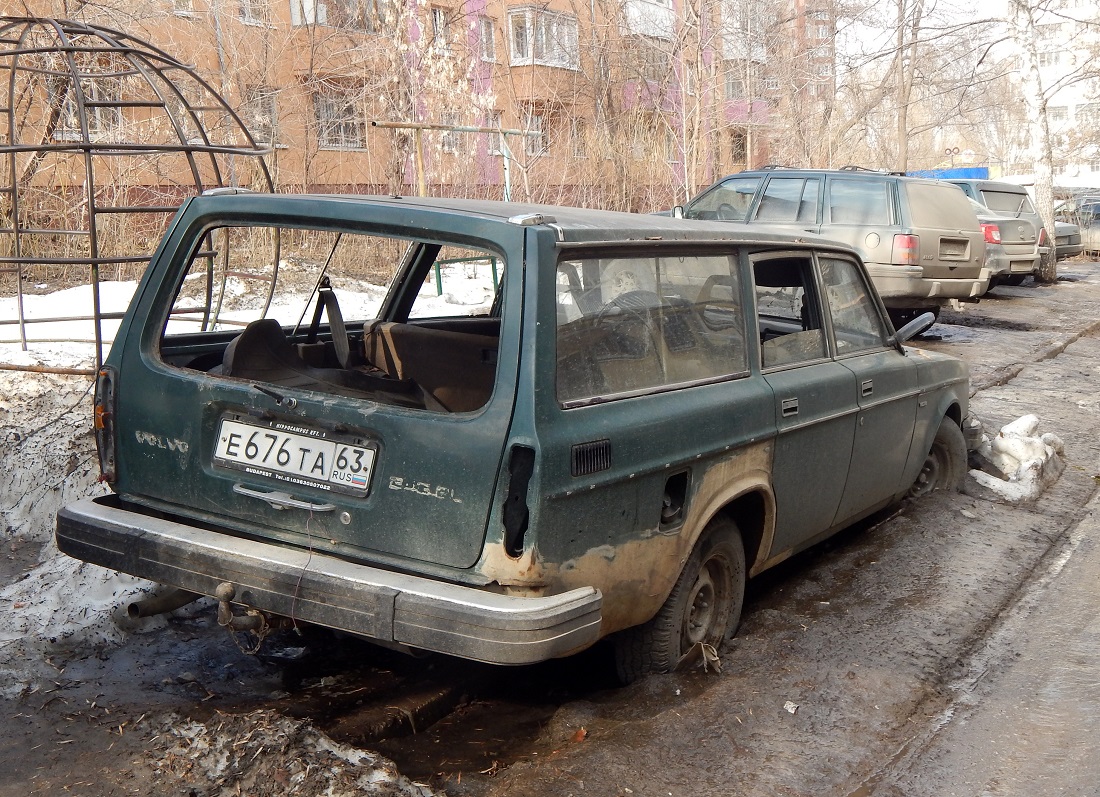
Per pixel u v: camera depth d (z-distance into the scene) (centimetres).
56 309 861
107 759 323
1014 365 1181
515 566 300
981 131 5278
